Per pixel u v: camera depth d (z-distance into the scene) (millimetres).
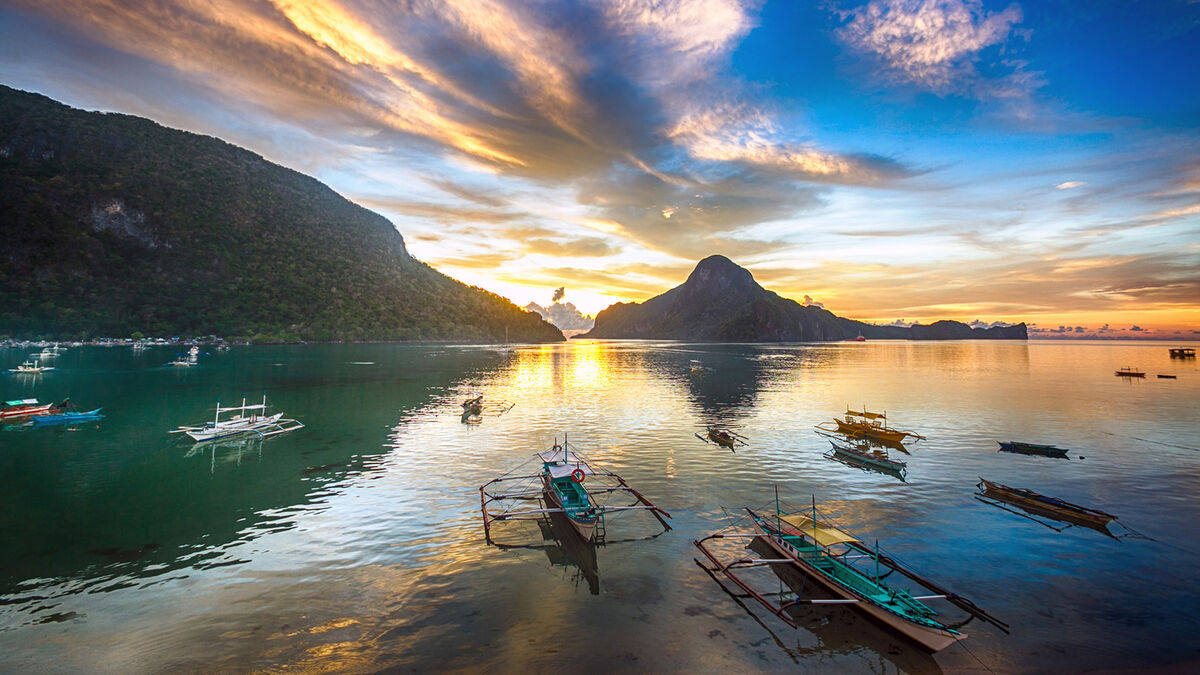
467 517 28500
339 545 24641
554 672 15469
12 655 16047
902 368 138250
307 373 107375
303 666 15703
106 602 19328
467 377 107312
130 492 32375
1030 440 49156
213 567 22250
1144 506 31109
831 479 35938
